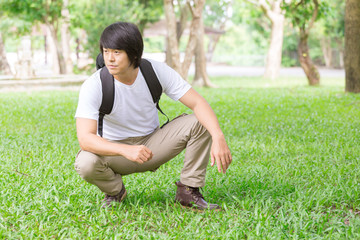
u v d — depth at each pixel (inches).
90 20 885.2
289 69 1632.6
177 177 187.9
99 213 141.2
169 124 144.3
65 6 880.9
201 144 141.6
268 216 134.1
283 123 331.6
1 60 1081.4
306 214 136.4
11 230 132.2
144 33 1071.0
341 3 1413.6
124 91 134.0
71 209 145.9
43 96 560.1
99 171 134.9
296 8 710.5
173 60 648.4
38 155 232.5
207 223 135.0
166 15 644.1
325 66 1916.8
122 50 123.8
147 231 129.3
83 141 128.3
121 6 925.8
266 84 815.7
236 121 345.7
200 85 750.5
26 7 792.9
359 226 128.4
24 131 312.0
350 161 215.3
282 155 230.5
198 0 640.4
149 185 171.8
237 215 139.3
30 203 148.9
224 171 133.3
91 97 131.5
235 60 2169.0
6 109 428.5
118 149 124.6
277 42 979.3
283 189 165.0
